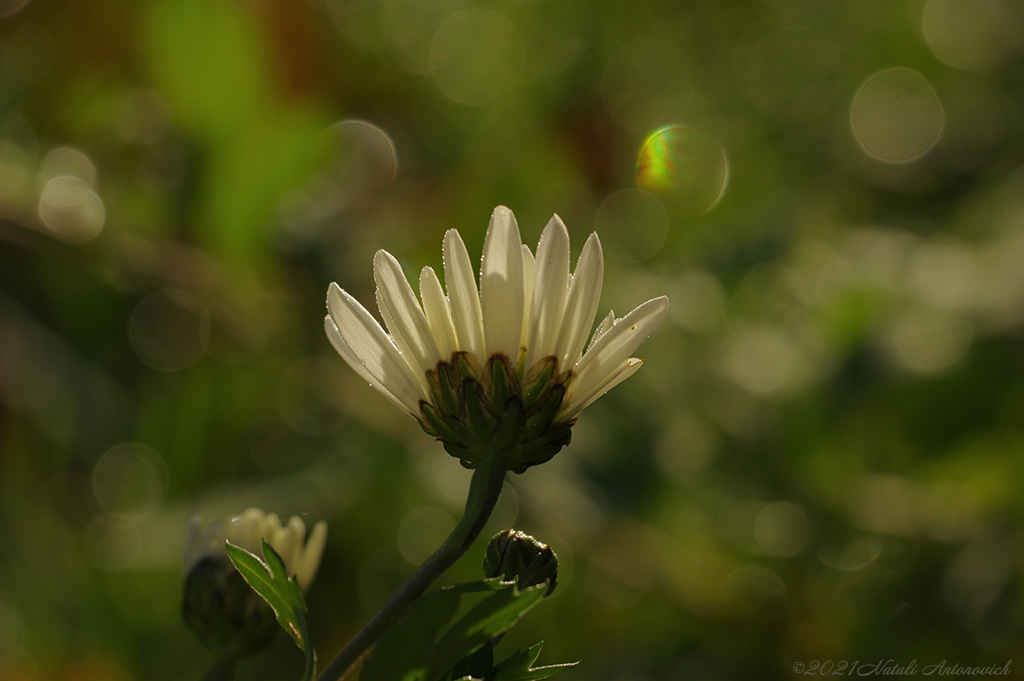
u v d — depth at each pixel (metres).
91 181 0.67
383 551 0.61
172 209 0.66
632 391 0.66
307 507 0.60
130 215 0.66
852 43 1.08
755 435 0.62
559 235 0.34
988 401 0.58
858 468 0.61
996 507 0.57
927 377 0.57
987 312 0.59
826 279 0.69
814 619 0.57
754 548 0.59
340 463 0.63
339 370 0.67
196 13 0.66
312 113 0.75
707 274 0.73
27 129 0.74
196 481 0.63
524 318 0.34
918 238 0.76
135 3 0.73
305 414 0.66
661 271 0.77
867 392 0.59
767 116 1.02
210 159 0.67
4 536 0.58
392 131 0.84
